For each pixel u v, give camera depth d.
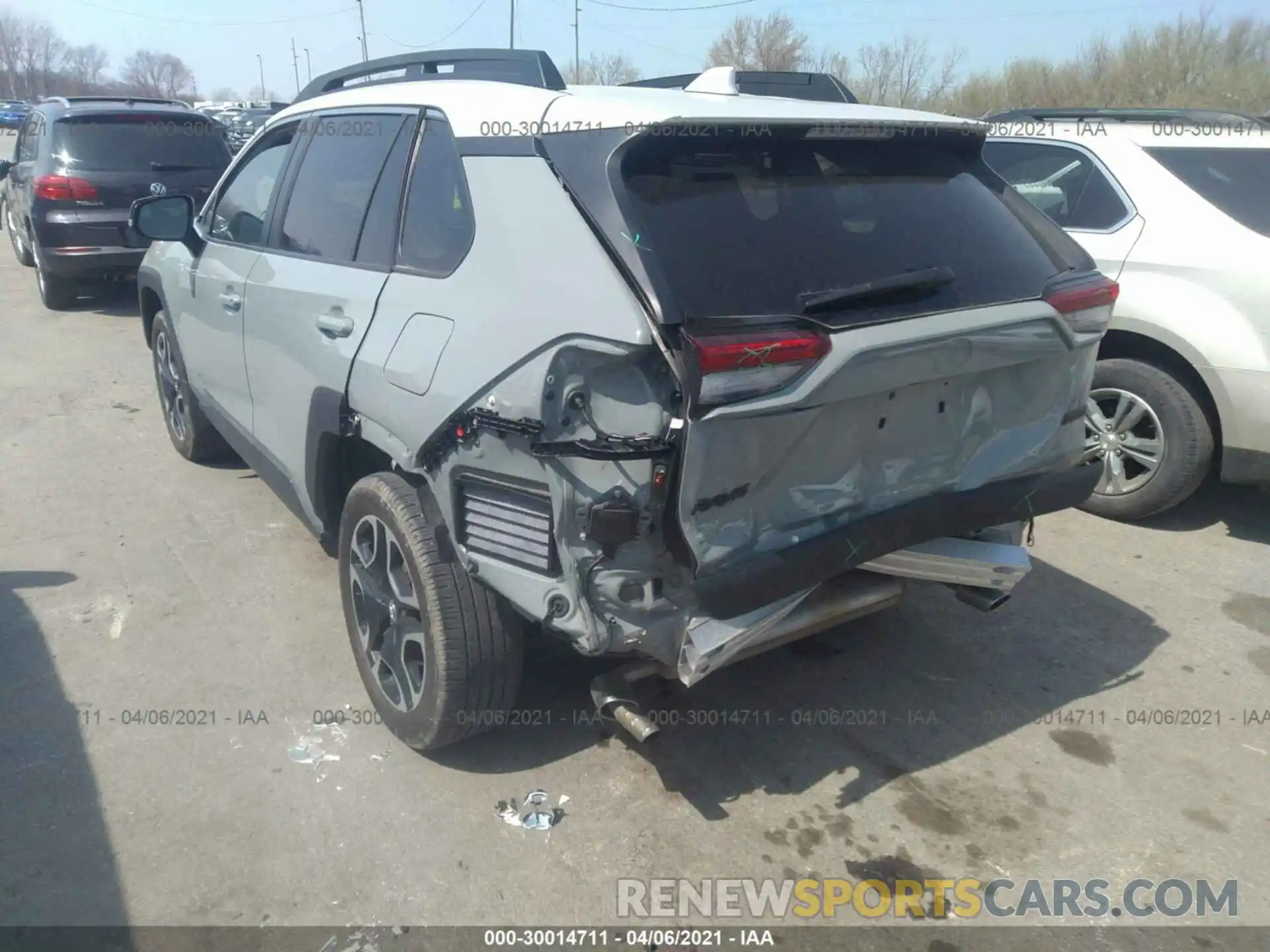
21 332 8.78
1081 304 2.91
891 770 3.12
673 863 2.73
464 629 2.78
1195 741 3.29
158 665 3.59
